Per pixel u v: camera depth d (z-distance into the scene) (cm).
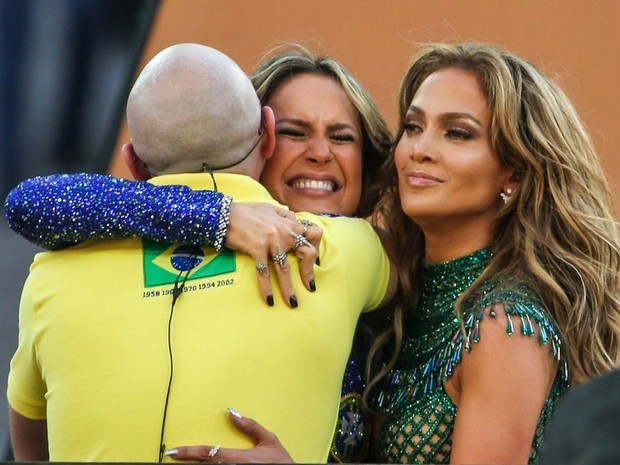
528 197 801
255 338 686
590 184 821
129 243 715
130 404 675
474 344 743
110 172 1464
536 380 728
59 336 700
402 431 783
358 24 1429
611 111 1374
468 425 727
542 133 799
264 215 712
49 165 1466
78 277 711
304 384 693
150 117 732
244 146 745
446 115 791
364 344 852
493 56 802
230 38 1454
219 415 671
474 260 801
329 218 789
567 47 1396
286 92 876
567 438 363
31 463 589
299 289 711
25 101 1459
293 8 1444
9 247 1465
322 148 866
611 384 366
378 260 799
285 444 681
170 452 663
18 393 749
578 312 776
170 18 1459
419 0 1421
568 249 807
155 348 682
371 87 1406
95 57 1464
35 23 1455
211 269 701
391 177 891
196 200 702
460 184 788
